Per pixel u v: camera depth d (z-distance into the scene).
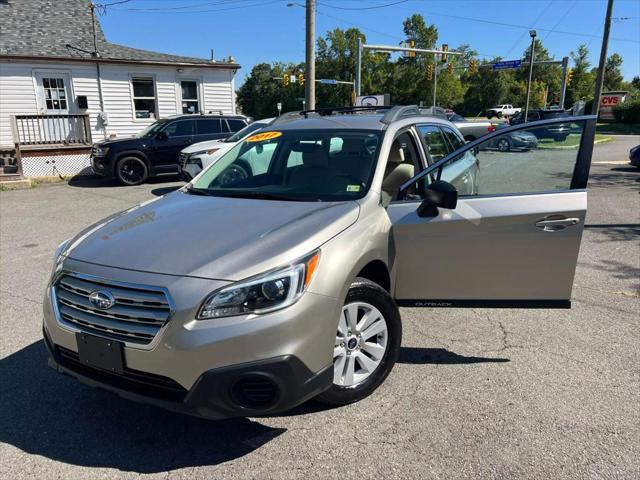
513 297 3.49
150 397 2.55
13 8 16.77
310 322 2.63
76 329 2.73
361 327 3.15
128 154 13.31
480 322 4.46
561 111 28.17
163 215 3.33
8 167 14.02
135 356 2.54
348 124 4.12
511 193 3.44
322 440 2.87
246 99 109.88
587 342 4.05
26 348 4.05
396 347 3.35
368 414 3.10
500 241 3.40
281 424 3.02
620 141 29.94
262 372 2.49
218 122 14.35
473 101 93.25
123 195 11.91
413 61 81.31
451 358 3.81
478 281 3.48
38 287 5.52
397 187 3.85
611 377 3.51
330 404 3.15
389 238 3.39
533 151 3.40
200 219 3.17
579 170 3.32
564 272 3.39
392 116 4.18
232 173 4.06
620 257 6.30
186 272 2.58
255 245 2.75
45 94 15.06
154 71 16.55
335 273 2.79
